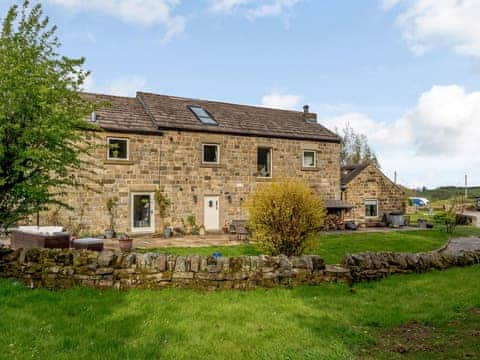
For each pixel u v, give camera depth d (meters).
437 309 6.47
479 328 5.54
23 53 8.25
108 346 4.79
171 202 18.33
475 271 9.66
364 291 7.63
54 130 7.79
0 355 4.43
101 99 18.94
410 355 4.61
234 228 19.14
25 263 7.55
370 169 24.67
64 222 15.95
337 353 4.62
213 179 19.42
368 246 14.88
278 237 10.34
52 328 5.30
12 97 7.61
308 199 10.61
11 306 6.20
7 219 8.40
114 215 16.98
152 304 6.42
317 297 7.13
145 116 18.80
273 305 6.57
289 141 21.72
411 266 9.33
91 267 7.37
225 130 19.67
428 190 71.06
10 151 7.70
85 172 16.31
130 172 17.38
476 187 70.88
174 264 7.54
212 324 5.59
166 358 4.48
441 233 20.64
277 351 4.67
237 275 7.59
